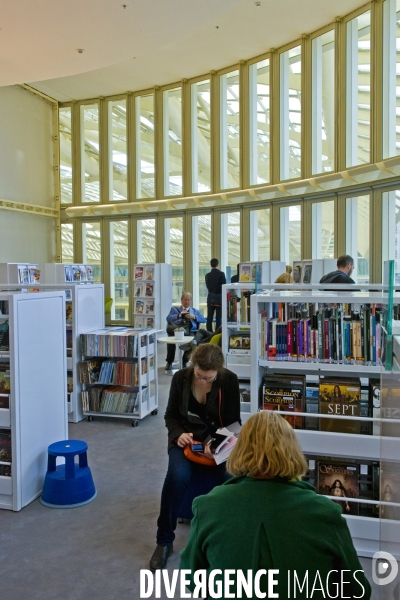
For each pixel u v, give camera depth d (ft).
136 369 16.28
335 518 4.20
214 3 18.53
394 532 4.99
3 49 21.84
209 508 4.45
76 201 48.11
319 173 33.55
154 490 11.25
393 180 29.07
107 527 9.57
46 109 47.09
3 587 7.69
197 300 43.65
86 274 31.68
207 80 40.68
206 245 42.78
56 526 9.64
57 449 10.76
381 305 9.21
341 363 8.61
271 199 37.40
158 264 41.04
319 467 8.80
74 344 16.57
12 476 10.31
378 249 30.27
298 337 8.90
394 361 5.80
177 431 8.89
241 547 4.17
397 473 5.02
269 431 4.61
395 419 5.33
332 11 30.22
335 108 31.53
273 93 35.73
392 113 28.07
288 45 34.68
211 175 40.63
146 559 8.45
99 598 7.41
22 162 44.21
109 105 46.60
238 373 13.56
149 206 43.09
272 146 36.06
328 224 34.32
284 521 4.19
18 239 44.21
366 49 29.81
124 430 15.81
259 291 11.69
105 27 20.07
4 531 9.47
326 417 8.58
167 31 20.62
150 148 44.75
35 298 11.02
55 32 20.35
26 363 10.66
